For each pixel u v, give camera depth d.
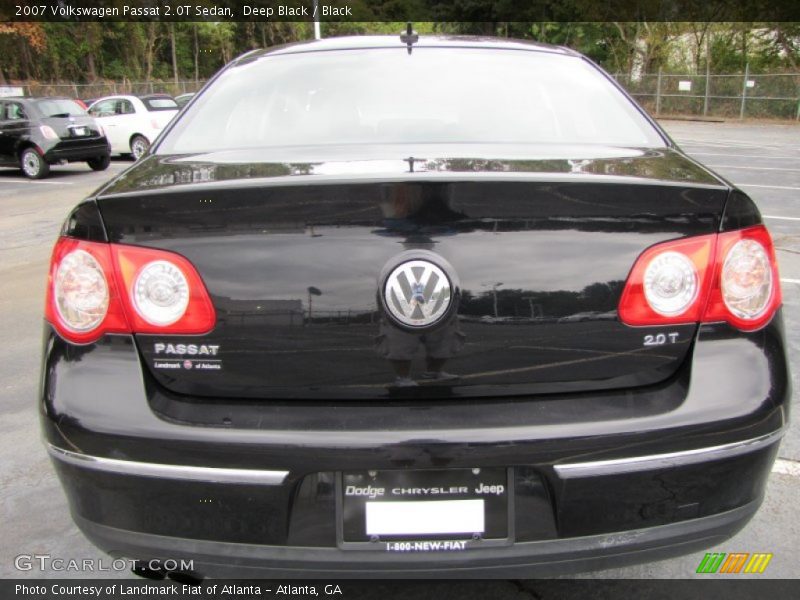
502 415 1.63
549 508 1.66
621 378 1.69
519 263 1.62
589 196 1.63
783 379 1.74
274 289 1.62
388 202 1.59
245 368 1.65
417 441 1.59
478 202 1.60
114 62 44.25
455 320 1.62
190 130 2.48
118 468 1.64
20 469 2.97
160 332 1.65
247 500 1.62
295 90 2.62
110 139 16.17
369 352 1.63
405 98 2.55
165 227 1.64
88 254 1.69
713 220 1.70
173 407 1.66
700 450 1.65
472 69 2.72
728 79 27.66
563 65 2.81
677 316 1.68
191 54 48.91
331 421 1.62
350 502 1.65
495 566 1.68
